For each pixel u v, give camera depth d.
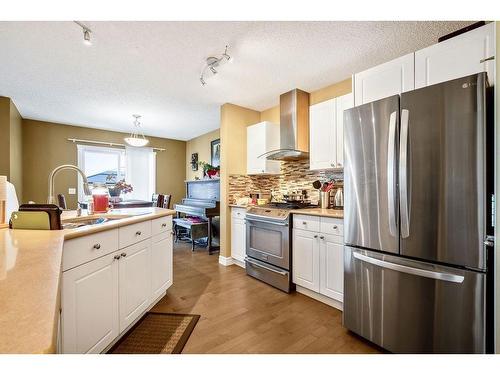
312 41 1.96
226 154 3.36
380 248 1.54
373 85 1.87
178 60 2.25
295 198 3.18
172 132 5.28
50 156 4.35
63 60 2.25
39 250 0.92
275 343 1.62
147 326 1.80
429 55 1.59
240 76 2.59
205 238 4.50
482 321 1.16
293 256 2.44
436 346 1.30
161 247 2.17
